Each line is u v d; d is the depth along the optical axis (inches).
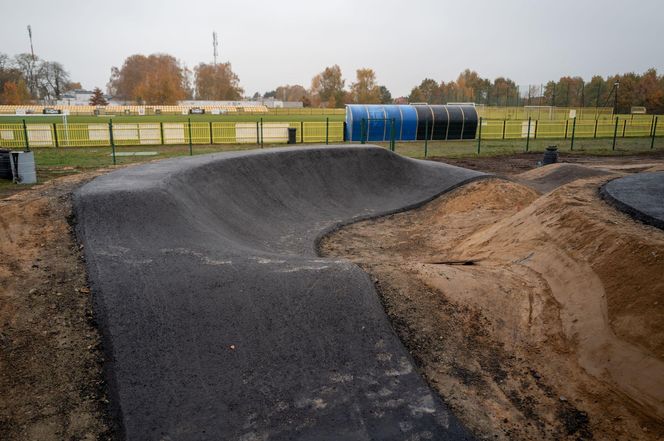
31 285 237.8
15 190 568.4
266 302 234.1
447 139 1298.0
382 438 177.3
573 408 197.0
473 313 245.9
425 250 413.1
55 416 177.8
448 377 210.2
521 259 298.2
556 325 235.8
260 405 189.2
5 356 197.9
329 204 538.6
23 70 3914.9
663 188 334.0
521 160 984.9
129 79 4505.4
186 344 210.2
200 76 4318.4
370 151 633.6
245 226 412.2
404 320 237.0
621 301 220.7
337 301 238.2
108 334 209.9
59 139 1051.3
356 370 208.2
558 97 3198.8
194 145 1092.5
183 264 259.0
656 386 190.2
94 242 278.4
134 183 359.6
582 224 279.7
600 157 1045.2
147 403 184.9
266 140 1149.1
